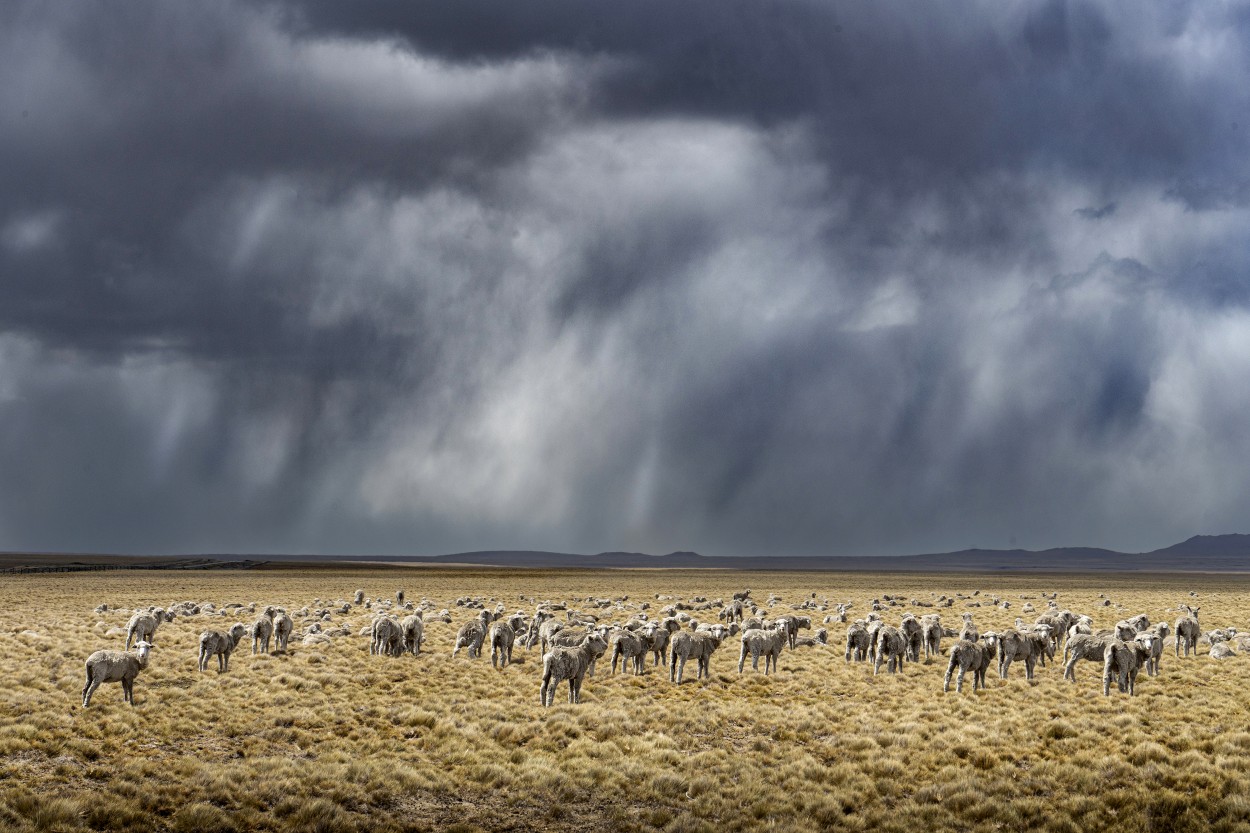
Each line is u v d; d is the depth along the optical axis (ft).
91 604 353.72
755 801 101.96
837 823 97.04
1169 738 120.78
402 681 160.15
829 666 183.93
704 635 168.55
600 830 94.38
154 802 91.97
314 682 150.92
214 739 116.06
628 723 129.59
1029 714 136.67
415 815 95.71
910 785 107.86
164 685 143.33
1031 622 292.40
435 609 353.10
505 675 167.63
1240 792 100.32
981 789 105.09
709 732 129.08
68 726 114.21
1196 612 331.98
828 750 120.26
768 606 399.44
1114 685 160.56
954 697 149.59
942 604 410.52
